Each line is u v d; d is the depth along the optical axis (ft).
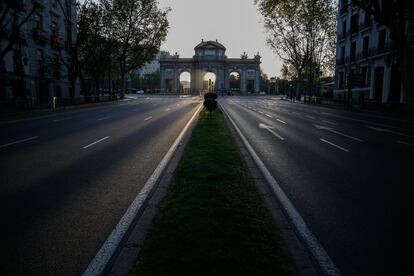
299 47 178.81
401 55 73.77
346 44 139.13
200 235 12.07
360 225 14.42
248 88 407.64
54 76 118.52
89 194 18.29
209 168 21.94
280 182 20.84
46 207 16.31
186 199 16.03
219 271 9.84
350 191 19.20
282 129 49.85
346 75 137.59
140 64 175.63
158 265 10.23
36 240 12.82
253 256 10.75
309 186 20.08
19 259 11.43
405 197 18.22
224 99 220.64
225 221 13.37
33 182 20.52
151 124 54.70
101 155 28.89
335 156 29.40
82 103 116.47
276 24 170.60
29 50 104.27
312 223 14.55
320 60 167.12
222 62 354.54
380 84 111.04
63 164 25.39
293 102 175.11
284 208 16.26
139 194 18.21
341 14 142.82
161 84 366.63
